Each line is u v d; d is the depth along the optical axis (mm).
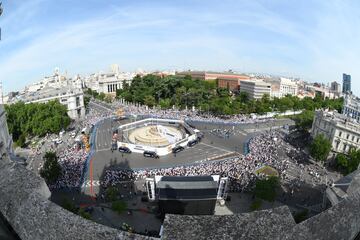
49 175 65250
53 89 168625
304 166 88500
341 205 15148
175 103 181750
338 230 14414
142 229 54031
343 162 85875
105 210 59906
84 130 121188
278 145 109188
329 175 83250
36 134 115312
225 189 63594
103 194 65875
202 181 60781
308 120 126812
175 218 13109
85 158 89000
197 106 177750
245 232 13016
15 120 110688
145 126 132000
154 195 61281
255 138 115688
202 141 111500
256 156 92188
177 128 132250
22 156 91312
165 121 139625
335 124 98812
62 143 106812
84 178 73938
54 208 14172
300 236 13375
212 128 132875
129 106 194500
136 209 60812
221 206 62750
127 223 55938
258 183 61438
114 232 13000
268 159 89688
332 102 192375
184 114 161500
